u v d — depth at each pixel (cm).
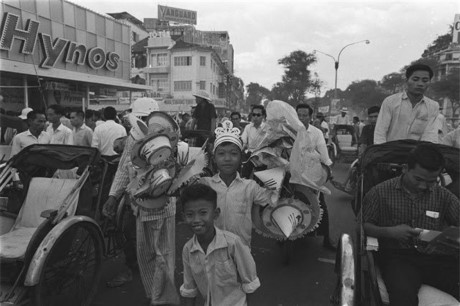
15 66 1333
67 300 322
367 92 5112
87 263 337
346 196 796
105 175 383
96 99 2248
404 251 267
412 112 393
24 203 366
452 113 3341
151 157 283
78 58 1714
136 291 371
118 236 402
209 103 822
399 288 245
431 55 4075
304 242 514
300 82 6081
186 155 323
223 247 234
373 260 264
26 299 290
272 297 362
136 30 4706
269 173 358
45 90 1606
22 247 303
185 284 252
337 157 1273
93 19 1850
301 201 373
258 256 469
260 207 365
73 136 643
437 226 266
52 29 1572
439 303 228
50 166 376
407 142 339
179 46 3944
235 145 278
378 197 276
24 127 708
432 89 3400
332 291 376
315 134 466
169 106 3334
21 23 1394
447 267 256
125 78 2127
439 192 269
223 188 284
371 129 650
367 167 348
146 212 315
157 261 323
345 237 271
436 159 247
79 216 310
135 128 313
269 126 393
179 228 568
